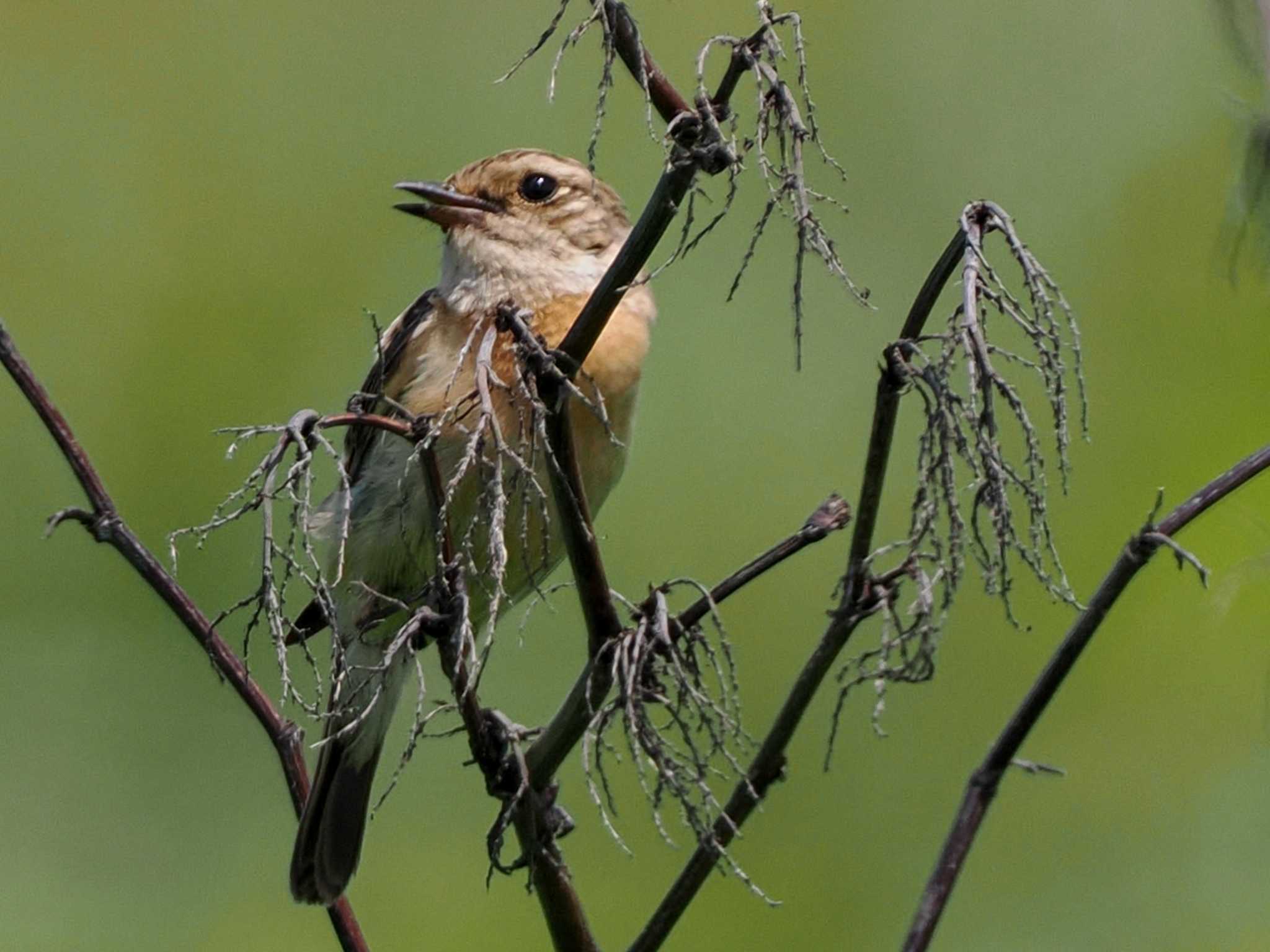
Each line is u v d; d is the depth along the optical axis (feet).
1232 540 36.40
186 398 40.81
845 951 34.71
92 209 43.04
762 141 17.15
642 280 18.29
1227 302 38.91
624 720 17.85
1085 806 36.19
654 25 42.75
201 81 44.11
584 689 19.12
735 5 42.73
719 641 18.71
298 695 17.48
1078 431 38.29
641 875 35.45
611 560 38.04
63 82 43.80
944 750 36.29
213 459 39.86
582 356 18.78
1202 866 35.32
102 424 40.65
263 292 41.81
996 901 35.24
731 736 18.26
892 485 38.68
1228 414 38.04
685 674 18.12
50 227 42.63
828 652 18.42
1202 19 40.68
